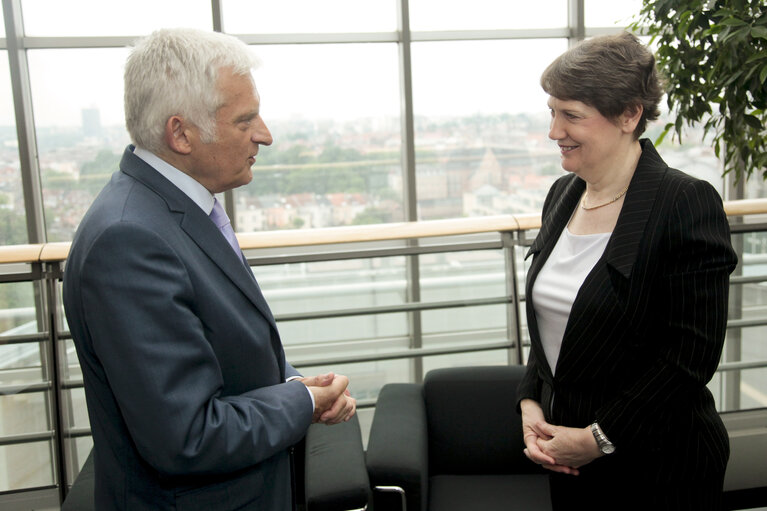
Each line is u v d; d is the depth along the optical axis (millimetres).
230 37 1045
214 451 945
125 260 910
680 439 1154
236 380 1063
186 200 1022
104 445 1051
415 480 1701
